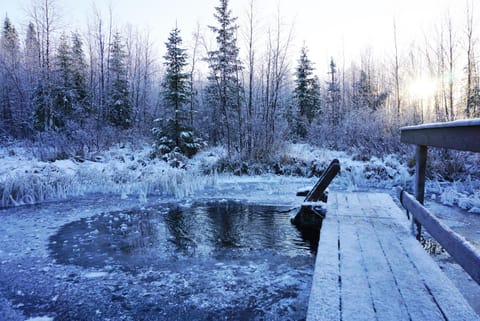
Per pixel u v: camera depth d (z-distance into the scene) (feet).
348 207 16.69
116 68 80.59
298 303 10.50
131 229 19.47
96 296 11.09
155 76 107.55
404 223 13.50
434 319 6.09
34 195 28.02
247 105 56.65
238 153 48.80
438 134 8.41
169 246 16.43
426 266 8.79
